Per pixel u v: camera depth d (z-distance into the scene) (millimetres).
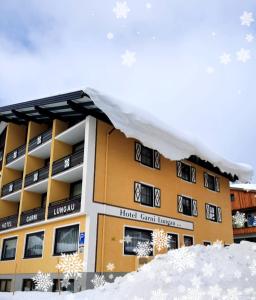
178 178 21234
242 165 25453
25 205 20531
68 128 18125
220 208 24625
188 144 19188
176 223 19891
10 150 24062
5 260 20625
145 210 18125
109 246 15656
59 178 18203
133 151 18562
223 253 10938
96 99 15203
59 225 16875
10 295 13867
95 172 16234
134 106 16359
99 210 15805
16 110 21156
